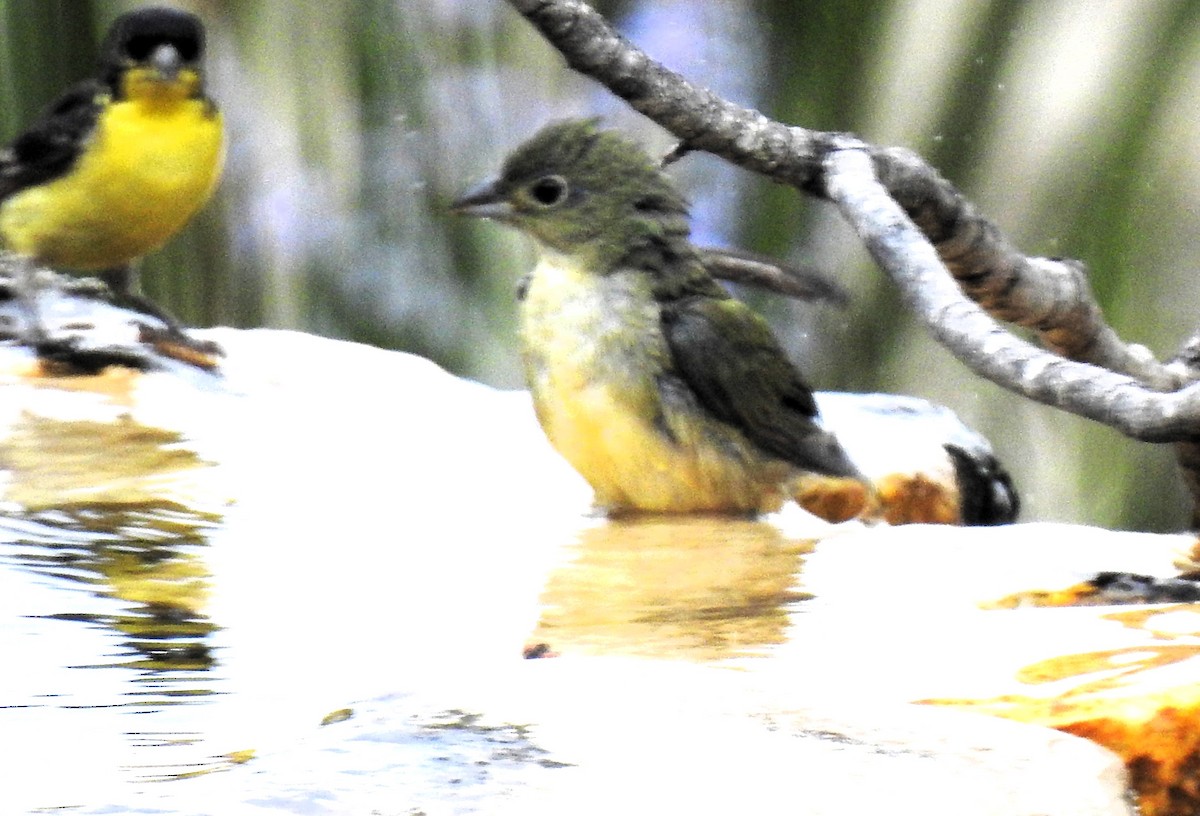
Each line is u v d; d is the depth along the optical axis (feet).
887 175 10.55
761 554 10.39
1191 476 10.69
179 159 10.94
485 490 10.55
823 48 11.51
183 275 11.32
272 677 10.18
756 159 10.52
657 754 8.79
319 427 10.63
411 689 10.12
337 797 8.58
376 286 11.36
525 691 9.98
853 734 9.14
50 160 10.93
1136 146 11.36
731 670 10.15
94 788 9.25
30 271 10.83
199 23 10.96
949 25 11.46
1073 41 11.41
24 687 10.18
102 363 10.70
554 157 10.63
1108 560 10.33
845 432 10.75
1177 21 11.37
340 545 10.40
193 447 10.56
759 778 8.61
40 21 11.26
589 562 10.39
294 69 11.35
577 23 10.48
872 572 10.32
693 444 10.60
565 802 8.38
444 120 11.38
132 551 10.37
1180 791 9.32
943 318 10.35
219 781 9.03
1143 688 9.68
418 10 11.38
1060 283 10.61
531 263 11.39
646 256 10.62
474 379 11.37
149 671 10.20
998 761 8.77
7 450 10.53
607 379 10.59
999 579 10.30
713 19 11.52
